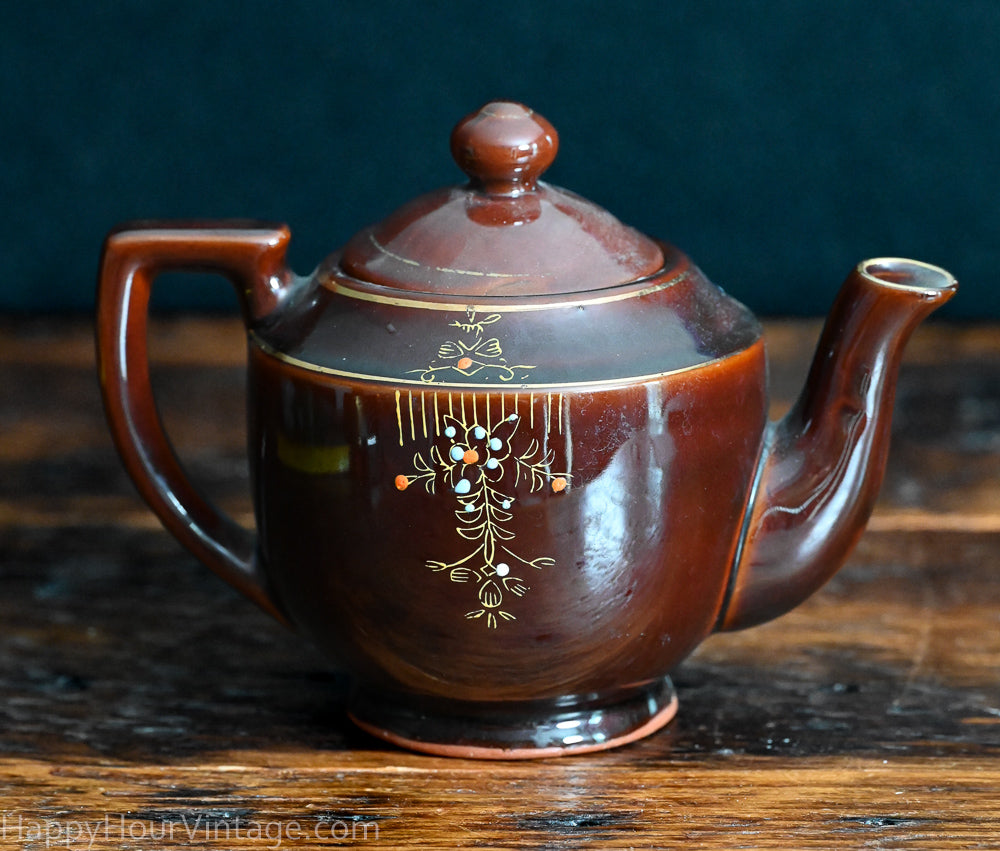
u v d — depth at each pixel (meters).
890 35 0.97
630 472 0.58
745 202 1.00
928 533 0.74
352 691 0.64
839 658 0.67
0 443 0.82
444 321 0.58
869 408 0.60
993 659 0.66
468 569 0.58
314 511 0.59
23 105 0.99
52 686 0.65
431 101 0.99
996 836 0.58
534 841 0.58
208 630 0.69
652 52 0.97
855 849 0.58
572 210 0.60
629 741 0.62
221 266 0.60
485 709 0.61
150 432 0.62
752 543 0.60
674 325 0.58
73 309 1.03
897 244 1.01
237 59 0.98
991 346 0.94
